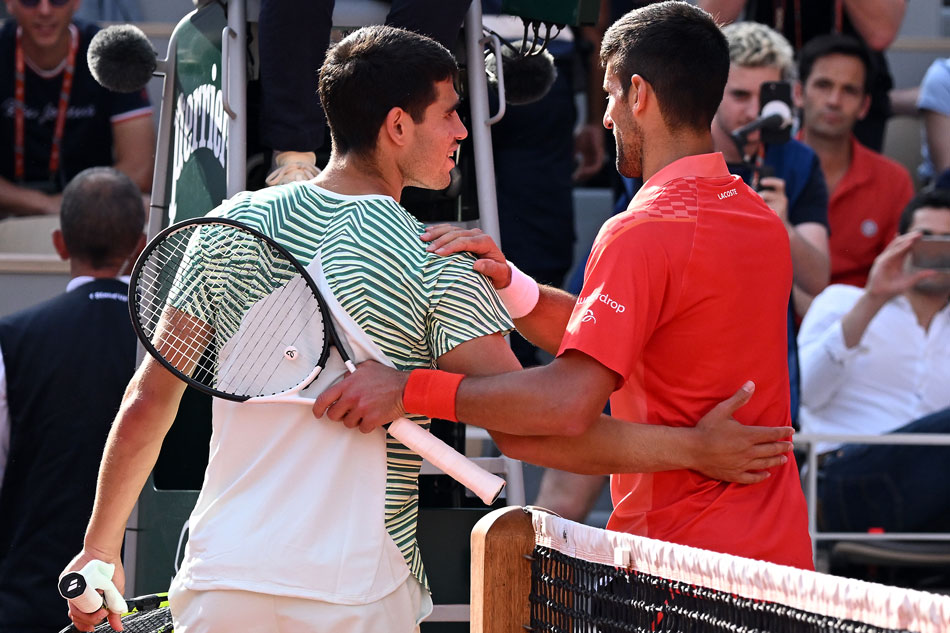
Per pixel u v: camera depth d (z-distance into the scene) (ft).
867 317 52.49
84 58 63.10
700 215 23.93
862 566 51.13
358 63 23.56
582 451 23.76
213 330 23.80
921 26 76.95
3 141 63.31
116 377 43.80
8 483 43.50
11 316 44.47
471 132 35.60
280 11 30.73
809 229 55.01
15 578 42.75
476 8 33.81
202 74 35.06
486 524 22.34
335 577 21.79
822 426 53.72
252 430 22.81
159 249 29.91
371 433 22.80
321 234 23.17
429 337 23.11
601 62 26.13
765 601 17.63
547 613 21.98
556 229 56.85
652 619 19.57
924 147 69.26
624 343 22.90
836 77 61.41
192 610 22.38
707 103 24.79
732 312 23.93
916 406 53.16
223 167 32.07
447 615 31.35
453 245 23.54
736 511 23.93
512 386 22.52
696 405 24.17
